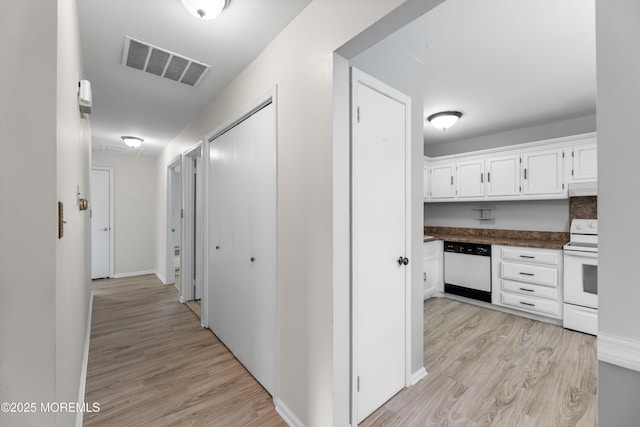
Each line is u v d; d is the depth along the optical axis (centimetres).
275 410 170
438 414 165
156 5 149
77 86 154
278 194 171
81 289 193
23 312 79
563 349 244
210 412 168
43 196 80
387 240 175
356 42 124
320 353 138
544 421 159
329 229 133
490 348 246
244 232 218
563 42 190
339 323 134
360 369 158
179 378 202
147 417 163
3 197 76
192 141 334
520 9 159
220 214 262
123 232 516
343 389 136
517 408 169
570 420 159
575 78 242
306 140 148
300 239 153
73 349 138
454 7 157
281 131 168
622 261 75
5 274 77
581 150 309
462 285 376
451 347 247
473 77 239
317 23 140
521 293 324
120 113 309
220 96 256
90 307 329
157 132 382
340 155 135
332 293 132
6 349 77
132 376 204
